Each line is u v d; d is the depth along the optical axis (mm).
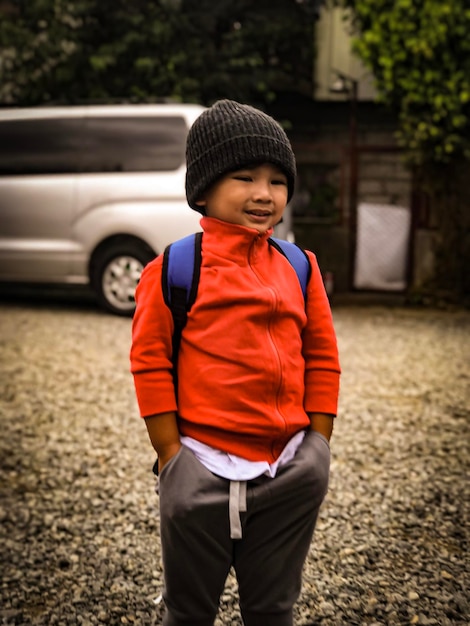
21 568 2699
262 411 1672
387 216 9984
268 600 1758
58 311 7957
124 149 7457
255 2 10023
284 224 7805
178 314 1700
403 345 6656
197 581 1701
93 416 4422
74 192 7523
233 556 1770
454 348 6559
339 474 3553
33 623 2344
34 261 7695
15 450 3863
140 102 7949
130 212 7344
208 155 1688
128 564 2717
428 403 4781
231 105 1717
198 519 1636
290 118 10977
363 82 10672
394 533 2947
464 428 4273
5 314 7676
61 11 9391
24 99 9578
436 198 9594
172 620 1754
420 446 3955
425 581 2572
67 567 2707
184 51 9438
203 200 1769
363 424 4312
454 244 9578
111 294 7570
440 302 9523
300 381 1767
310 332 1834
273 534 1717
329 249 10125
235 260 1716
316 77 10797
